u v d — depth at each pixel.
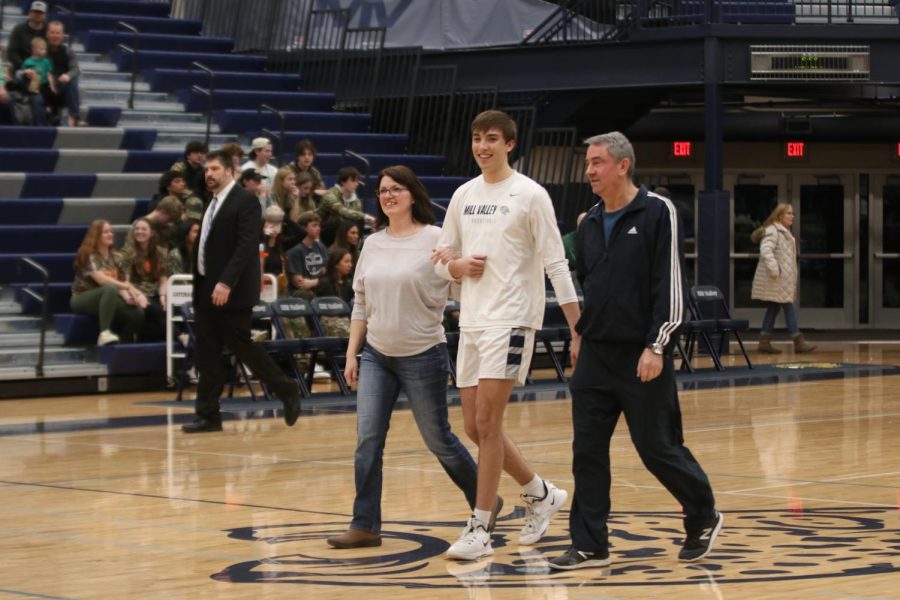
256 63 27.22
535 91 25.39
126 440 14.08
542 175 25.89
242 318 14.26
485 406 8.16
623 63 24.64
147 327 19.56
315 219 20.25
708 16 24.00
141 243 19.66
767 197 30.78
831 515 9.41
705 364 22.48
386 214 8.80
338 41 26.97
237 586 7.50
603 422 7.85
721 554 8.12
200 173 20.42
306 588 7.43
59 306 20.03
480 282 8.22
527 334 8.18
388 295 8.57
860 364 22.17
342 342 18.23
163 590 7.42
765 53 24.12
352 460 12.51
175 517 9.70
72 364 19.05
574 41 24.91
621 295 7.71
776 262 24.44
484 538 8.22
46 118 23.36
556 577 7.61
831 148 30.72
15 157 22.11
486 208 8.20
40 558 8.32
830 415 15.46
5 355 18.94
